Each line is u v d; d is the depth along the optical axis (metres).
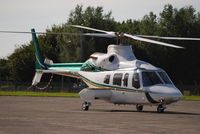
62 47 106.81
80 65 40.16
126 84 33.44
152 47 103.31
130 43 104.00
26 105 38.03
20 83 92.44
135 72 33.06
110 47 35.81
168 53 103.06
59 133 17.94
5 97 55.06
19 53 102.94
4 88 89.31
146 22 109.31
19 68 100.25
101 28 112.94
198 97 70.31
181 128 20.47
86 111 32.00
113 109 35.56
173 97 31.14
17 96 59.09
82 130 19.06
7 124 21.16
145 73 32.72
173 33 106.88
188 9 108.25
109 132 18.48
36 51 48.12
